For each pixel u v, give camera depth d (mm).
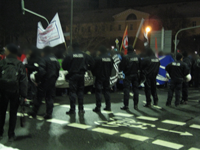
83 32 55312
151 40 13148
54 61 5727
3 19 49219
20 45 6293
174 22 47750
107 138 4430
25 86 4207
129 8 58781
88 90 10070
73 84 6148
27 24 49312
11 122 4219
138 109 7059
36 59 6418
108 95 6730
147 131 4910
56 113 6340
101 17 61594
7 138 4359
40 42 9086
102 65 6438
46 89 5621
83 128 5023
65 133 4680
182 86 8094
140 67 7238
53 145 4051
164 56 11930
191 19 52969
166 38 12852
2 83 3961
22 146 3986
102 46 6590
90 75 9570
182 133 4828
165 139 4449
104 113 6430
